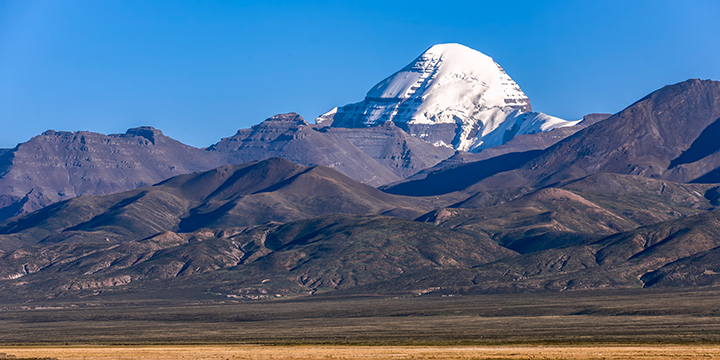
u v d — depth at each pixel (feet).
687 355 548.72
